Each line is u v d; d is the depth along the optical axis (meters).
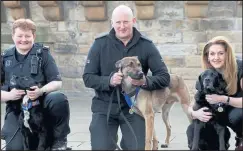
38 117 5.01
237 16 10.42
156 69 5.25
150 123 5.50
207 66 5.26
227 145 5.29
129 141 5.01
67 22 11.07
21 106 5.08
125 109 5.25
